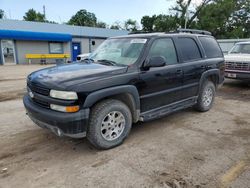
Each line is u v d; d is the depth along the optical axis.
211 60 5.64
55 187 2.82
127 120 3.90
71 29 25.17
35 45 22.20
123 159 3.45
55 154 3.61
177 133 4.43
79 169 3.20
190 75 4.96
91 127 3.51
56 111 3.31
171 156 3.54
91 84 3.37
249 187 2.80
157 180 2.94
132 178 2.98
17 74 13.23
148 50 4.18
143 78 3.99
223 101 6.93
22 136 4.24
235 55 9.10
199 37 5.61
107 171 3.14
